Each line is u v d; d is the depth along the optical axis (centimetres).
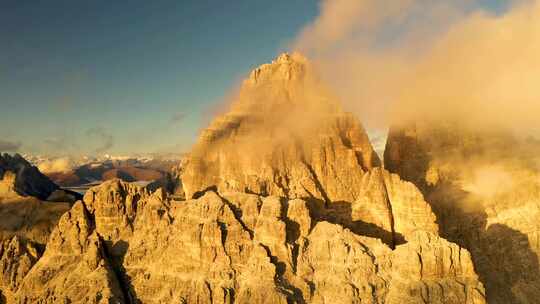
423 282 12706
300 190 16912
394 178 16562
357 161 19025
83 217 15488
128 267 14725
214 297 13050
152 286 14012
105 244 15312
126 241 15400
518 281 16200
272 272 13038
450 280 12888
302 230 14375
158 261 14462
